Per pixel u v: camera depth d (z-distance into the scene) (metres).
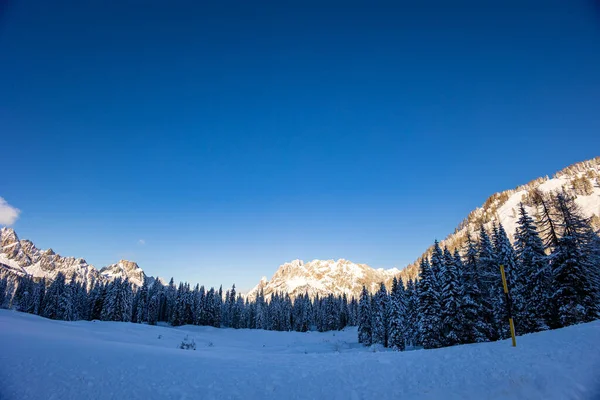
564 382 8.54
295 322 127.75
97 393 11.05
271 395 10.95
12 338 18.05
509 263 33.72
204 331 89.31
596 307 27.23
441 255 42.00
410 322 57.31
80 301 96.75
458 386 9.77
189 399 10.74
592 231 29.61
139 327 53.41
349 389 10.86
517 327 32.28
